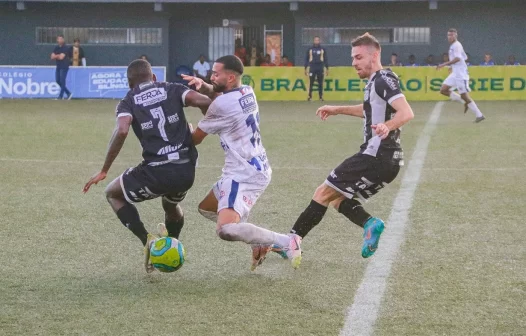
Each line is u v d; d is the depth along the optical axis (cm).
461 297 962
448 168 1973
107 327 857
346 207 1102
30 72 4622
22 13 5550
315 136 2702
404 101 1043
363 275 1062
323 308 923
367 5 5475
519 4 5394
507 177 1834
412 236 1274
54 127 2983
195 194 1645
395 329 852
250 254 1173
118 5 5553
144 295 973
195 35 5706
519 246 1210
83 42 5603
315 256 1162
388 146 1076
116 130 1038
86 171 1947
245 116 1030
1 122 3141
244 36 5725
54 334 834
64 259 1144
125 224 1076
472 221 1381
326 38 5553
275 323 870
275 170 1953
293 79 4722
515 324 866
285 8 5628
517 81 4600
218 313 905
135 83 1068
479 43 5456
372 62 1083
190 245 1227
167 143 1043
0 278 1043
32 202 1551
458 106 4128
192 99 1040
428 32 5484
